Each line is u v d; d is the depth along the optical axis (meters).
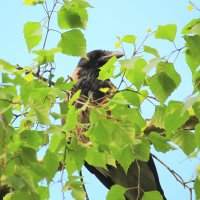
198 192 7.12
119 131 6.52
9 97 6.26
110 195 7.09
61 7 7.09
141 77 7.05
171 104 6.93
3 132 6.05
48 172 6.48
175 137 7.23
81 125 6.64
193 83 7.07
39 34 6.79
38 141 6.45
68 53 7.07
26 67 6.81
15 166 5.98
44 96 6.43
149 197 7.11
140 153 7.23
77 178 6.67
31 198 6.21
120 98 7.10
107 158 7.24
